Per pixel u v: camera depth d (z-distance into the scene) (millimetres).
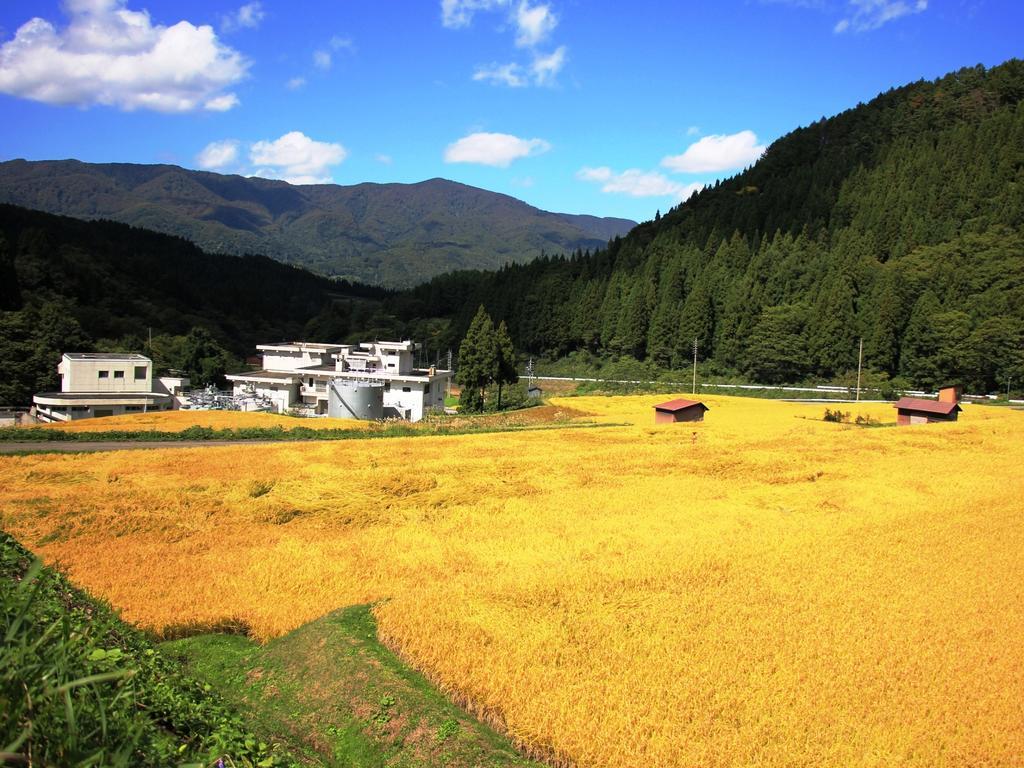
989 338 93062
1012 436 50500
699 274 131875
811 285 118938
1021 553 22375
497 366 88750
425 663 14422
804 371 107562
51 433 46438
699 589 18688
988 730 12125
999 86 188500
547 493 32938
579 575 19609
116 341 103000
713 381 112562
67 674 5293
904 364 102250
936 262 111250
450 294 192875
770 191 180000
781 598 18047
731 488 34094
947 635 15914
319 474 35875
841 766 11023
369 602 18375
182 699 9703
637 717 12242
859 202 147000
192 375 99188
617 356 133000
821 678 13711
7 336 74875
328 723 13055
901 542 23609
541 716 12258
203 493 31156
